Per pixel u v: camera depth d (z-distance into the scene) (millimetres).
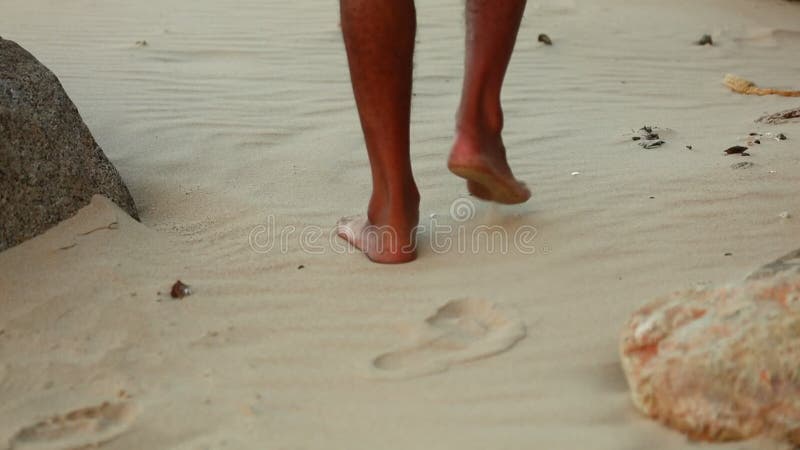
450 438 2814
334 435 2869
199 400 3072
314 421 2945
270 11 9391
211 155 5180
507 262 3918
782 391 2643
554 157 5168
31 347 3393
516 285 3734
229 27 8672
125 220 4141
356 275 3852
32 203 3943
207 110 6039
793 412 2621
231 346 3381
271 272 3889
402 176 3883
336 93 6551
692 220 4230
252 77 6973
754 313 2787
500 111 3770
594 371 3133
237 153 5234
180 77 6926
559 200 4492
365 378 3160
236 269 3904
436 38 8359
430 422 2906
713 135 5590
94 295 3672
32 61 4203
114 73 7012
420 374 3168
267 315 3576
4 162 3861
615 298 3609
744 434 2656
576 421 2854
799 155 5000
